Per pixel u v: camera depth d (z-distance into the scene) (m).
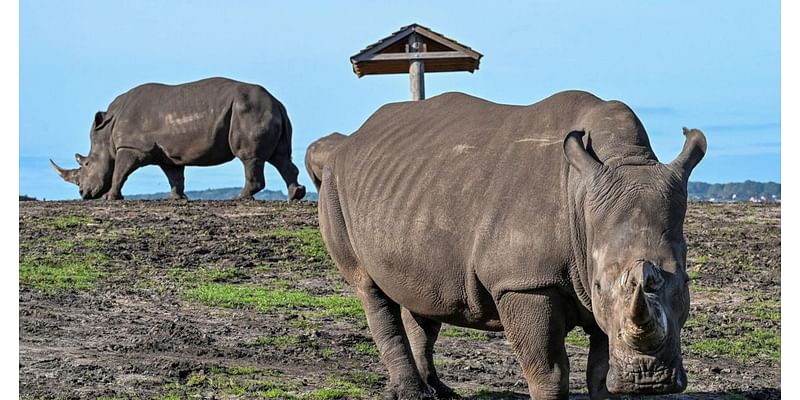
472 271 11.34
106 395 13.91
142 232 27.70
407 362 13.73
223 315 19.89
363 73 29.89
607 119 10.84
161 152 34.25
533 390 10.98
